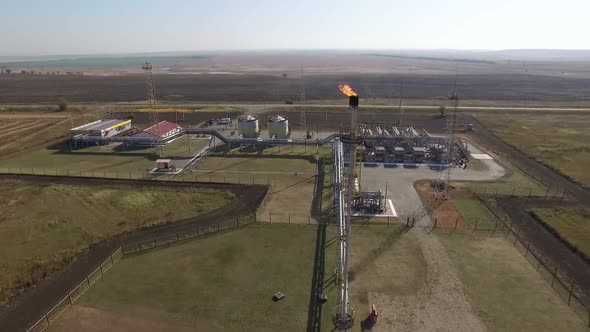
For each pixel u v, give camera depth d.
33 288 37.97
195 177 68.50
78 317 33.69
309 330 32.22
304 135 99.94
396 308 34.72
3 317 33.94
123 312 34.31
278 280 38.72
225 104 149.00
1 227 49.78
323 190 62.38
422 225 50.34
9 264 41.78
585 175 68.44
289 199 58.81
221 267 40.97
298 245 45.31
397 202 57.53
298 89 197.25
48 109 136.38
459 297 36.16
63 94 181.75
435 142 81.81
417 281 38.53
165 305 35.16
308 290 37.16
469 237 47.25
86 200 58.34
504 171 71.62
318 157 80.19
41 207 55.84
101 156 81.50
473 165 75.00
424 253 43.56
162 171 71.50
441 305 35.09
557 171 70.81
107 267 41.06
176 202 57.91
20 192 61.22
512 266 41.16
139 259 42.69
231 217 52.91
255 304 35.25
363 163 75.94
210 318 33.56
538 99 159.88
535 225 50.66
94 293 36.84
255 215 52.88
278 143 84.56
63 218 52.50
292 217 52.62
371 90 191.75
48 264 41.78
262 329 32.31
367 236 47.44
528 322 33.00
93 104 151.25
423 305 35.12
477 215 53.25
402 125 107.94
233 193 61.31
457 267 40.91
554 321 33.12
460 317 33.62
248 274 39.72
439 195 60.16
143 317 33.69
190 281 38.62
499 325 32.72
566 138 94.25
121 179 67.44
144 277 39.31
